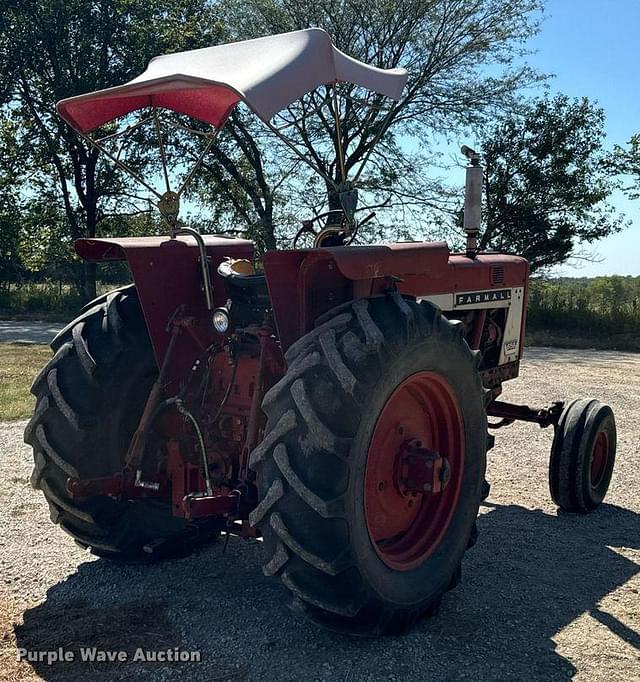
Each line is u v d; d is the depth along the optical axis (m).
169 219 3.48
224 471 3.48
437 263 3.35
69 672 2.83
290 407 2.79
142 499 3.70
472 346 4.86
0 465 5.62
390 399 2.98
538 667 2.88
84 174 23.81
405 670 2.83
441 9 19.27
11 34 22.22
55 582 3.65
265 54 3.21
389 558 3.13
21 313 23.34
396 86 3.64
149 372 3.62
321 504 2.69
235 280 3.36
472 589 3.60
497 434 6.80
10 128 23.44
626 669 2.89
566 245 21.47
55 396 3.42
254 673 2.81
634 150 20.92
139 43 22.62
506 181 21.38
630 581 3.74
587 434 4.62
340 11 19.19
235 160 21.97
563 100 21.19
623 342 15.27
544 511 4.82
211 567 3.84
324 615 2.90
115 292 3.80
